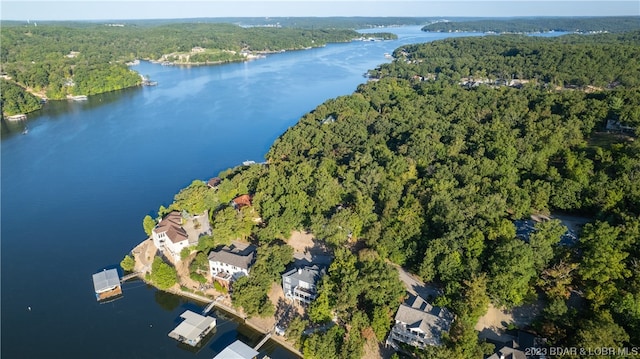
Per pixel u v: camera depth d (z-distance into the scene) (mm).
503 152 185125
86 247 165250
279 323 124250
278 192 173250
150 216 181250
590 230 127875
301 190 175000
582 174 162125
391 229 144250
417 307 115688
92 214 189500
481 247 127625
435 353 98500
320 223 152875
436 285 130625
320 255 148625
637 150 170375
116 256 159750
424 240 138750
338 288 121875
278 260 135875
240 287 127938
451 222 138750
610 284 109562
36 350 119062
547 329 107812
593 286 114250
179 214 167125
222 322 127688
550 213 158750
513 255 119188
